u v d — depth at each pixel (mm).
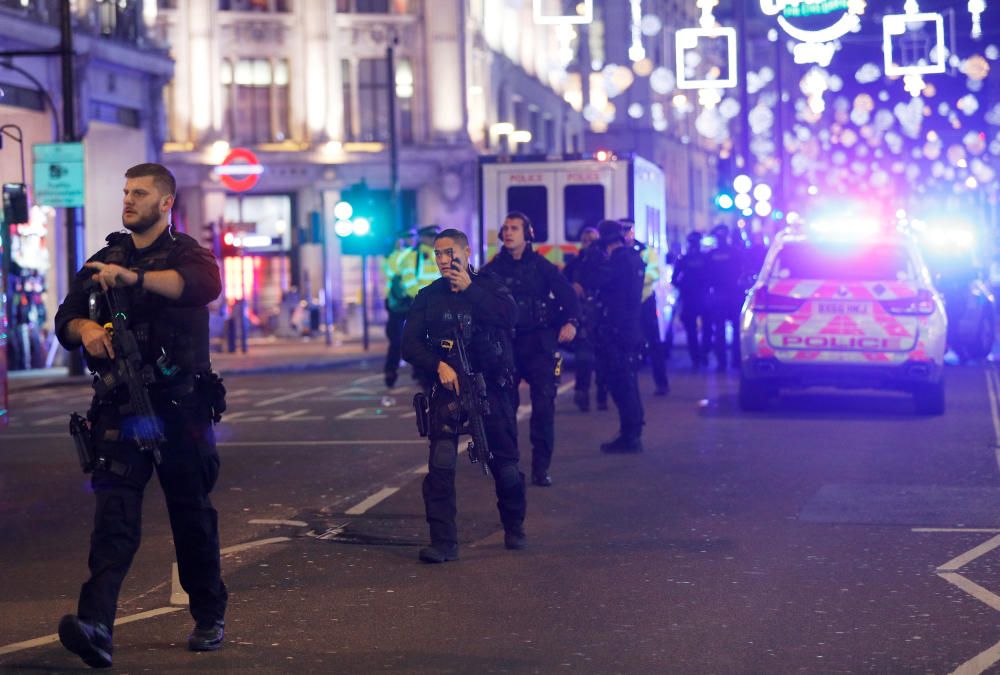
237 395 57688
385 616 19078
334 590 20734
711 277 63938
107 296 16547
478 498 29125
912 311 42906
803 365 43531
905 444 36781
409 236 56812
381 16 135500
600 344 35531
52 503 29797
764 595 20047
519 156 66375
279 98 134375
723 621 18531
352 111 135875
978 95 122188
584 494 29359
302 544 24516
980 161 100938
